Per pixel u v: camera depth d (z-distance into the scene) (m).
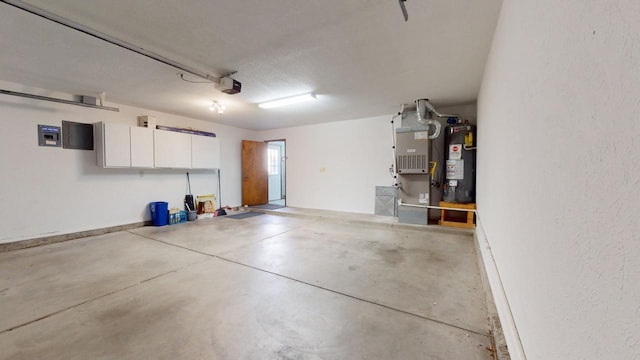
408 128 5.04
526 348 1.17
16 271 3.05
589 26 0.62
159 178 5.77
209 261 3.41
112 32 2.38
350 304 2.32
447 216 5.21
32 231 4.05
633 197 0.46
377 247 3.98
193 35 2.45
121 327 1.99
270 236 4.68
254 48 2.71
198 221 6.05
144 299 2.41
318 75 3.47
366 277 2.89
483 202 3.32
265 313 2.18
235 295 2.49
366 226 5.45
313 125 7.18
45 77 3.55
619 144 0.50
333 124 6.82
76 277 2.89
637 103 0.45
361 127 6.38
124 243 4.23
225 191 7.29
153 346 1.78
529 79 1.17
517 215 1.40
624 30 0.49
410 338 1.85
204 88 4.00
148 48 2.70
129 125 4.98
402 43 2.61
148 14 2.12
